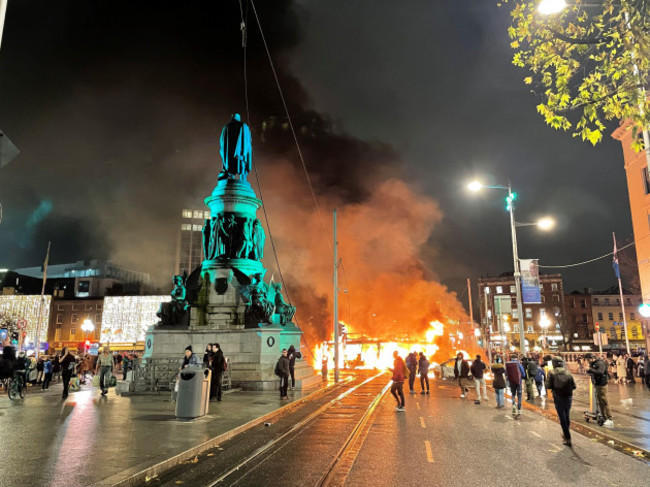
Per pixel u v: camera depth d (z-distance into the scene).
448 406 16.73
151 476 6.93
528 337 91.00
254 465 7.75
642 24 7.35
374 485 6.64
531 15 8.38
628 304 91.06
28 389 23.41
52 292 99.12
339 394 21.16
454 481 6.86
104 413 13.03
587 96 8.23
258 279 24.77
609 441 10.02
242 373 21.81
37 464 7.11
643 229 35.12
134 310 79.69
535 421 13.12
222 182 26.92
